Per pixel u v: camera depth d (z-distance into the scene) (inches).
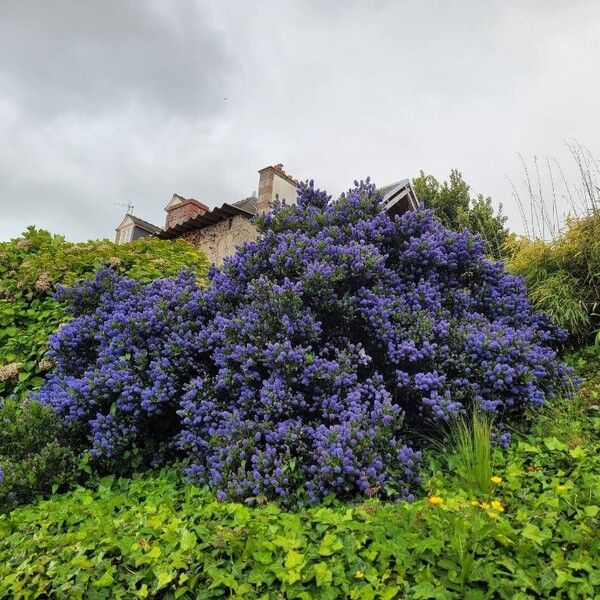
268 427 139.3
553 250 237.3
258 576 91.5
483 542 95.5
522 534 96.7
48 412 166.6
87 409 168.6
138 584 98.5
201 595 90.8
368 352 175.0
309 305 169.9
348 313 167.3
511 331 172.2
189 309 181.5
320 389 147.8
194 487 133.9
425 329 164.6
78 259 271.4
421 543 93.0
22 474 147.2
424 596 83.7
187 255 309.3
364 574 91.1
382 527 100.7
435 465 141.7
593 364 202.1
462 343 166.9
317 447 130.8
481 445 129.6
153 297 192.1
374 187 209.3
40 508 133.4
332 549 95.9
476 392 157.8
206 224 456.8
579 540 95.8
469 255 198.1
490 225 578.2
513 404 164.2
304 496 125.0
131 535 108.2
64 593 95.0
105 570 99.0
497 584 84.9
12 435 160.4
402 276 190.4
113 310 198.4
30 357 225.8
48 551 106.6
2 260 282.4
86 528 112.7
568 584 85.3
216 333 167.0
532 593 86.2
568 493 116.1
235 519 109.0
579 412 167.2
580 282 228.5
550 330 211.8
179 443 154.5
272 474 128.0
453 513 104.7
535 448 144.0
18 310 253.6
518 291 205.6
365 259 172.2
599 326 219.1
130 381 165.8
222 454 135.6
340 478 120.6
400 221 195.6
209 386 160.7
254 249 186.5
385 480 126.4
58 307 244.5
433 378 153.1
